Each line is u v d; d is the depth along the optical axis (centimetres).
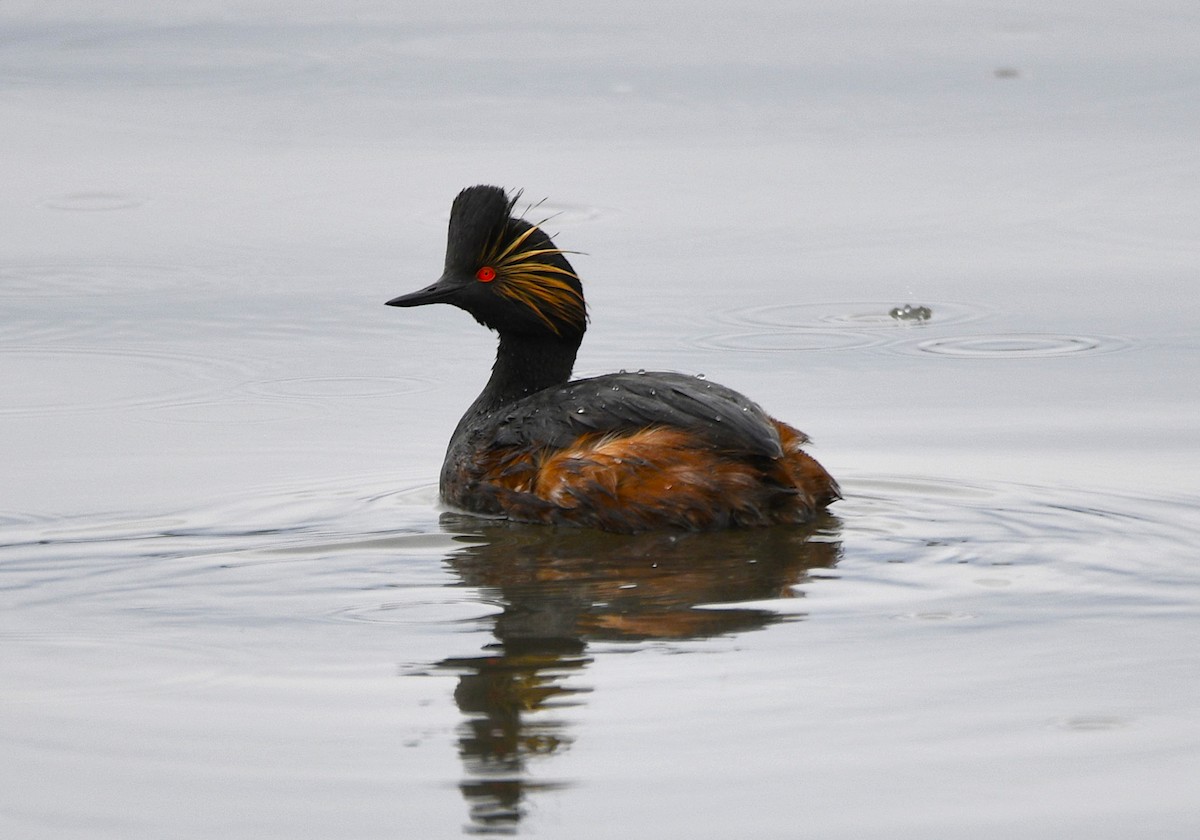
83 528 1245
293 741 862
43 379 1703
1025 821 780
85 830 781
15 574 1130
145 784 821
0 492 1352
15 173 2567
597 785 813
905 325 1869
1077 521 1220
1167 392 1609
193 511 1291
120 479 1387
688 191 2447
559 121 2847
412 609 1051
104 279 2070
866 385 1659
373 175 2539
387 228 2275
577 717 883
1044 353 1756
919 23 3466
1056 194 2381
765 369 1717
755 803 794
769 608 1041
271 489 1354
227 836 774
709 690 914
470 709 895
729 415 1216
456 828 777
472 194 1406
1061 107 2853
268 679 940
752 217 2320
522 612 1042
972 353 1764
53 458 1452
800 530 1210
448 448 1373
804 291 2003
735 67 3177
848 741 854
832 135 2730
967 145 2653
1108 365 1706
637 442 1217
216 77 3130
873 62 3191
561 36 3425
